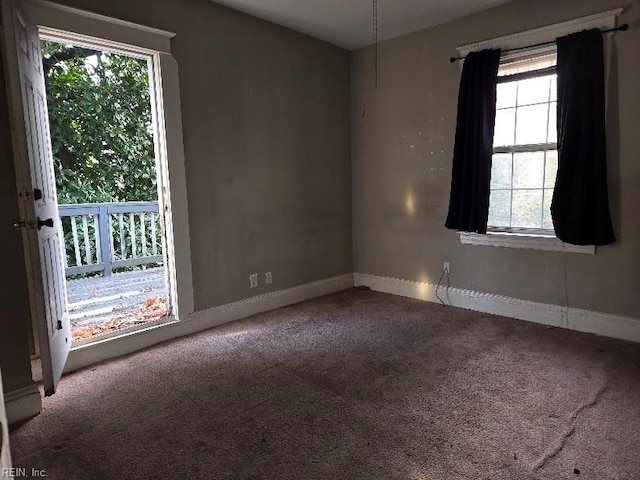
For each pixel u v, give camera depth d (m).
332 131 4.12
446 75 3.56
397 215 4.06
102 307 3.88
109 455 1.71
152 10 2.76
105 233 4.84
